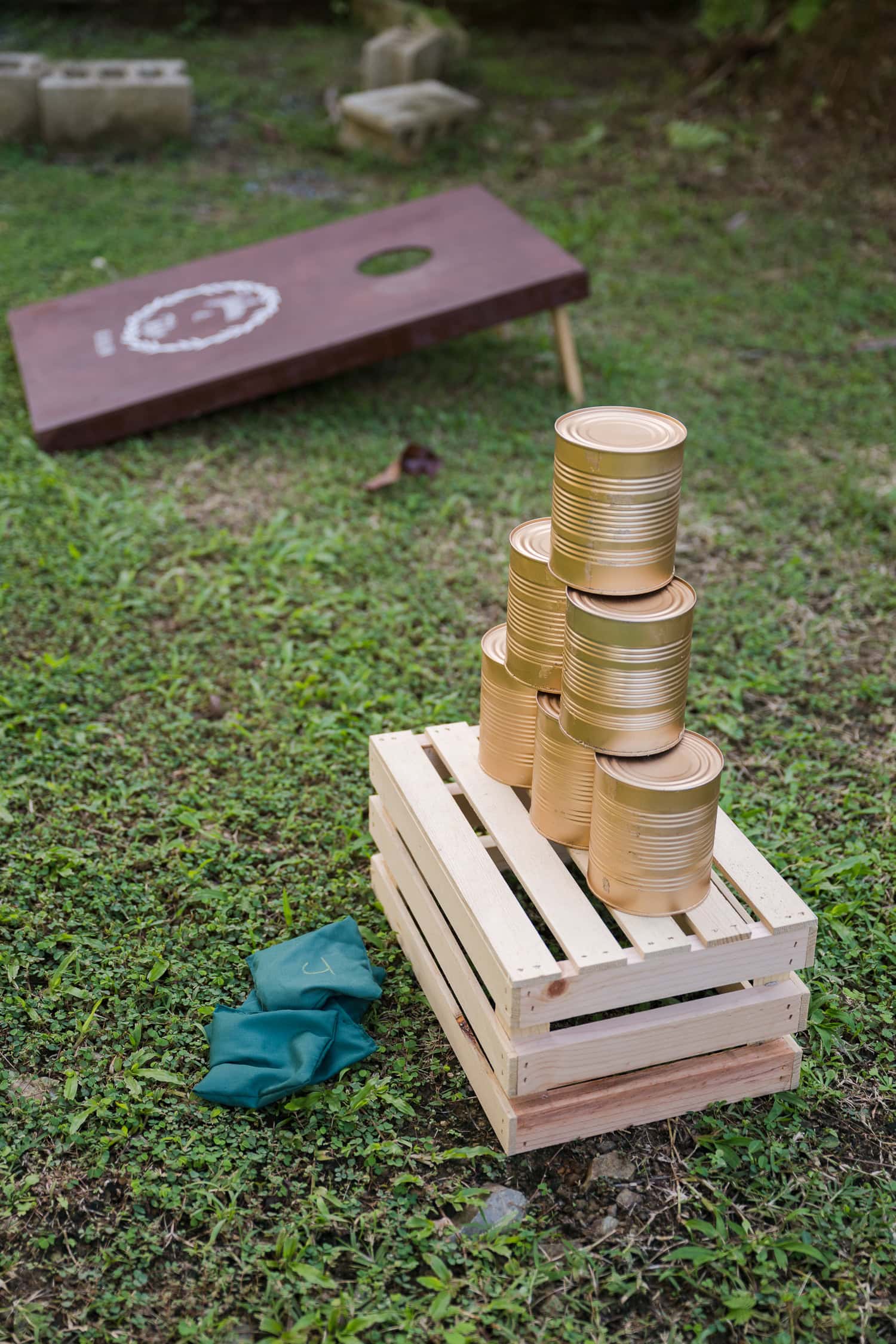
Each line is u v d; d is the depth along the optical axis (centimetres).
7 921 304
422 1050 288
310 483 448
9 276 625
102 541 410
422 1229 263
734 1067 277
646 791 259
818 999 294
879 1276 260
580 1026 269
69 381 478
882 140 813
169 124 845
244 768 341
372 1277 258
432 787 294
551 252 512
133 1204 265
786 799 335
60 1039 286
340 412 508
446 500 445
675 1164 273
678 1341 252
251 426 493
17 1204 264
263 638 380
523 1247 262
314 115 927
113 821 327
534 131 891
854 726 359
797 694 368
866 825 331
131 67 870
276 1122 276
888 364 559
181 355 483
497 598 399
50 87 813
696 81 943
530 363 558
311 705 361
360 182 808
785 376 548
